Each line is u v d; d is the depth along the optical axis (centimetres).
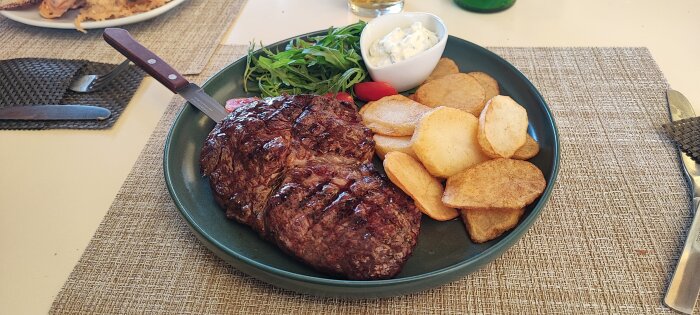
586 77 40
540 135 33
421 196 28
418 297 26
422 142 29
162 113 39
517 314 25
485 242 27
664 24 45
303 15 49
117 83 42
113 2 47
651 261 27
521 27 46
